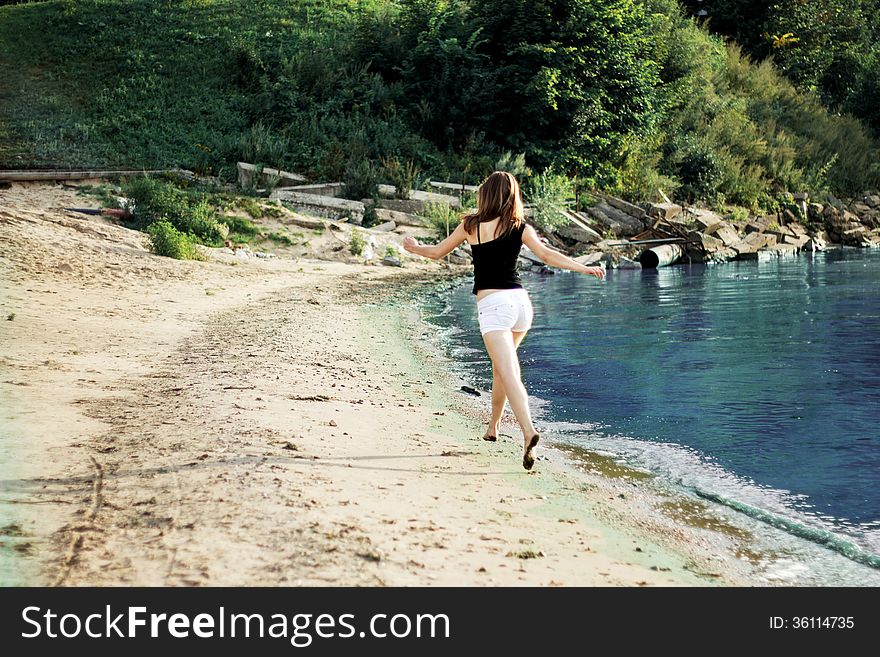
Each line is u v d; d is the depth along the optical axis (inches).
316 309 501.0
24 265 519.2
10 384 241.6
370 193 1005.2
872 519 163.5
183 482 155.4
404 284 685.3
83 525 131.6
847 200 1437.0
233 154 1088.2
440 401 275.6
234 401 237.3
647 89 1299.2
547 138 1243.2
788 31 1854.1
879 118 1753.2
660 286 679.1
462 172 1122.7
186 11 1505.9
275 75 1290.6
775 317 468.4
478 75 1205.1
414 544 133.6
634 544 147.9
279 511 141.2
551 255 189.5
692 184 1234.6
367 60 1315.2
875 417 244.1
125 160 1074.7
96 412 215.3
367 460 188.4
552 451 215.3
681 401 272.7
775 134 1499.8
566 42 1254.9
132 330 378.3
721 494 179.2
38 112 1214.3
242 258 743.1
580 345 392.8
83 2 1547.7
